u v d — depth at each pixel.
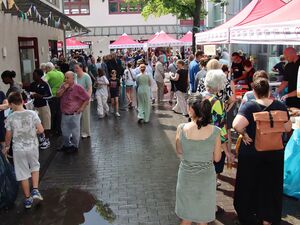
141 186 6.85
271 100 4.91
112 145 9.73
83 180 7.24
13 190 6.06
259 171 5.02
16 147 5.89
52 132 10.99
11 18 11.61
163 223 5.42
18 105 5.95
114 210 5.89
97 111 14.17
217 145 4.34
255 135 4.88
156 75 16.58
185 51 35.66
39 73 9.80
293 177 6.05
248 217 5.25
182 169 4.45
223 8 26.78
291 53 7.61
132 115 13.92
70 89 8.99
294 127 6.07
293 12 6.80
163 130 11.28
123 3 43.03
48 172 7.77
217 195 6.33
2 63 10.63
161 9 22.94
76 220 5.60
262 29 6.69
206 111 4.29
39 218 5.71
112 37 42.38
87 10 43.12
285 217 5.52
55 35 19.97
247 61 10.18
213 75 5.59
